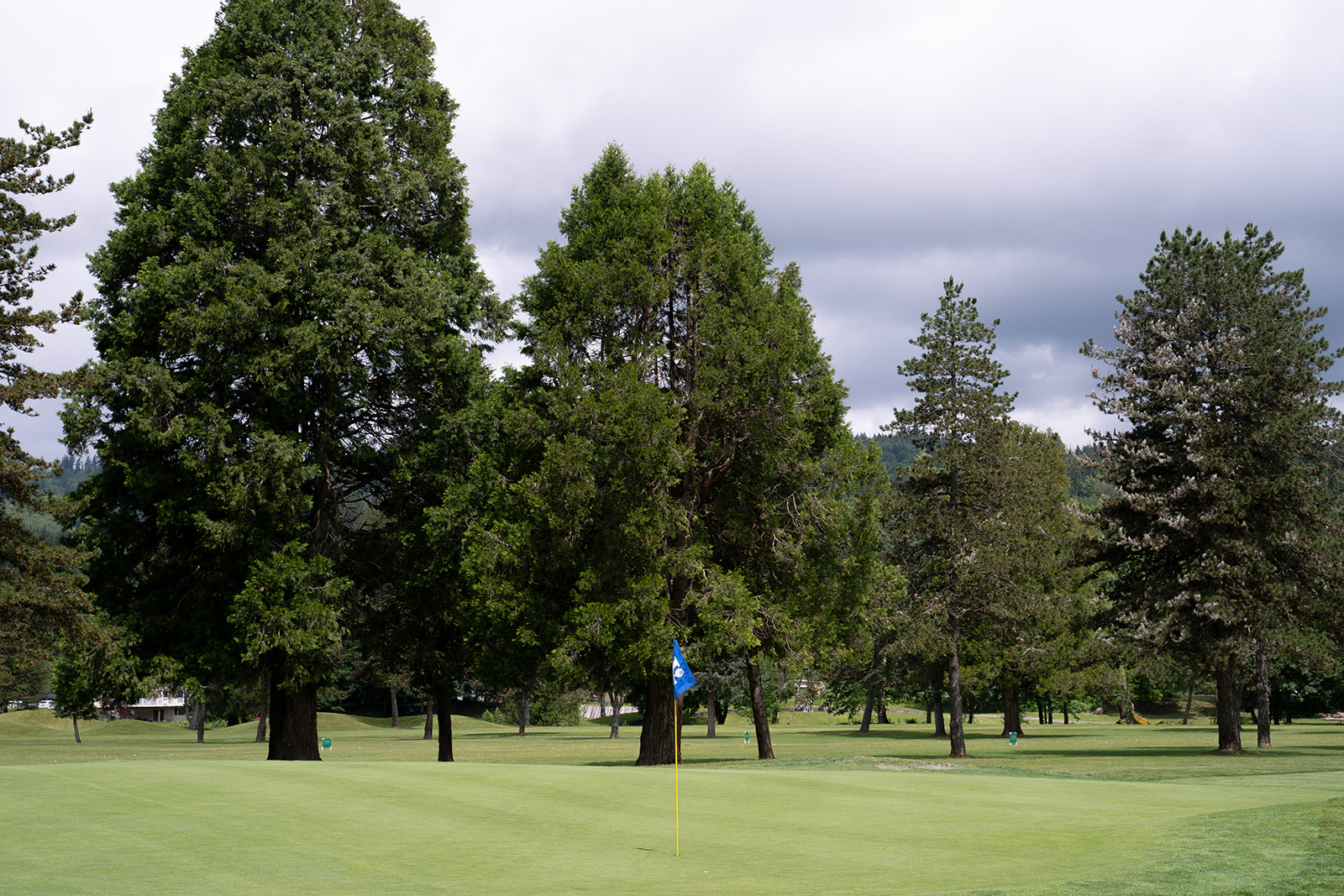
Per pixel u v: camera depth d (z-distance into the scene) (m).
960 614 43.34
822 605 32.56
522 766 22.64
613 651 28.61
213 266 29.72
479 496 31.11
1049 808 17.45
